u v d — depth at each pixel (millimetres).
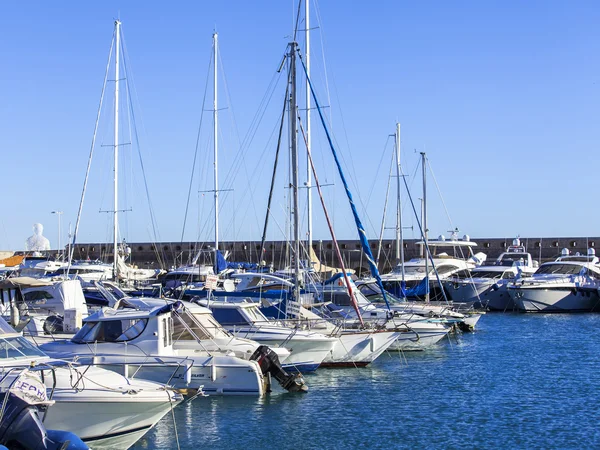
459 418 19125
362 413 19469
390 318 29453
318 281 37719
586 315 49250
